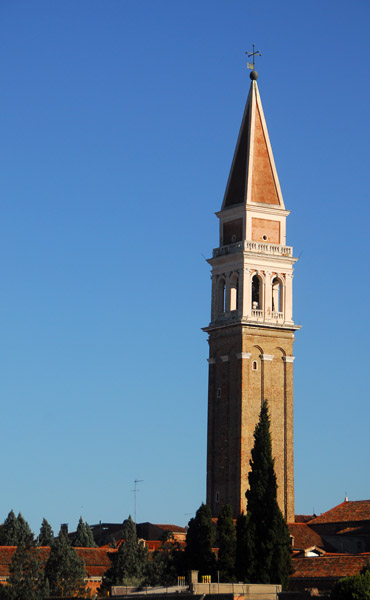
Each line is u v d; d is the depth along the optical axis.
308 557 195.12
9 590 186.50
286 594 140.50
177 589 150.75
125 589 152.75
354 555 191.38
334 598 150.50
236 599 135.88
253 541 183.50
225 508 193.50
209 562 190.62
